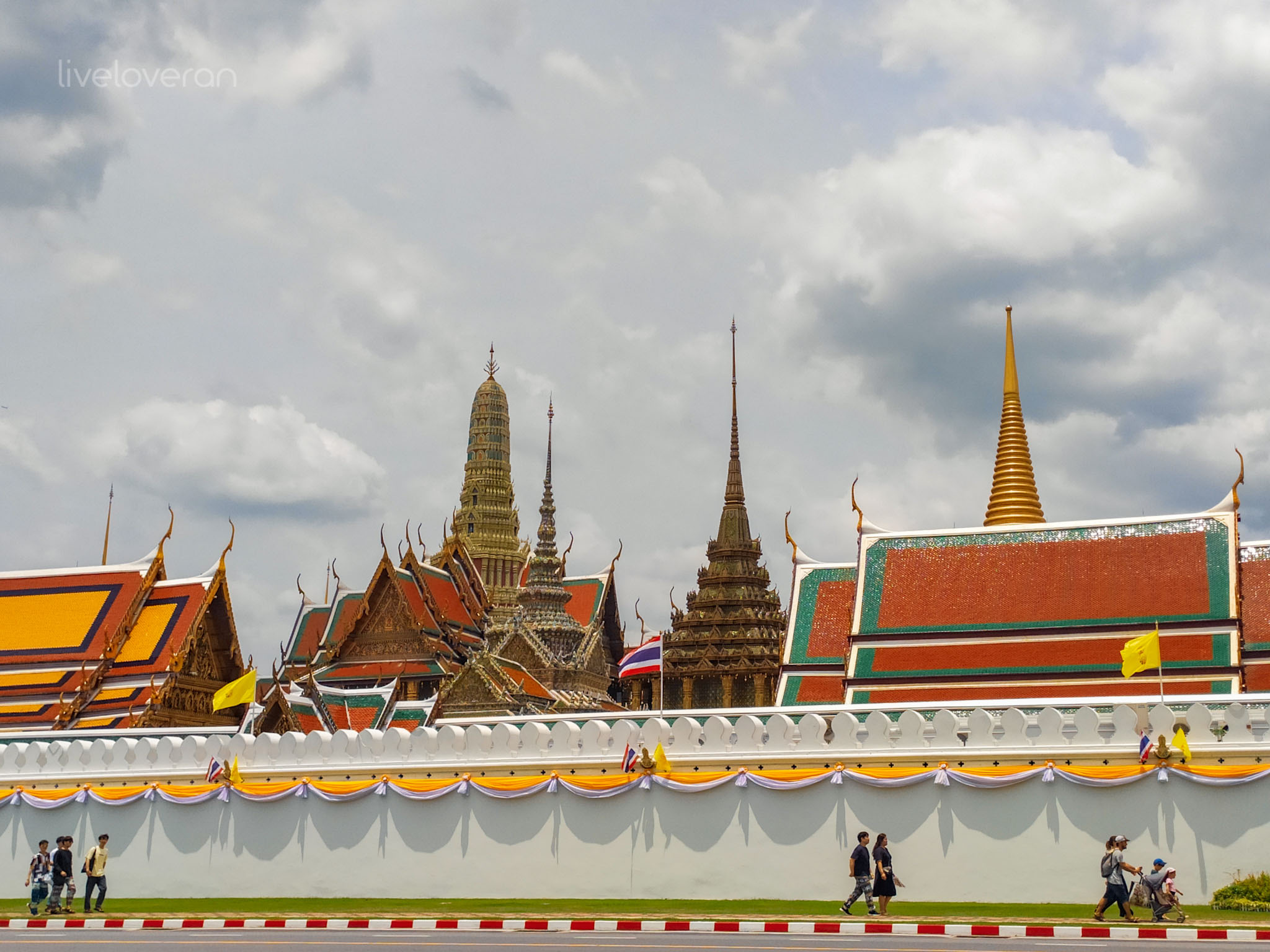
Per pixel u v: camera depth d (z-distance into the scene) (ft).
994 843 135.64
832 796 141.28
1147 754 132.87
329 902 148.46
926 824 138.00
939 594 207.41
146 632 241.55
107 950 101.81
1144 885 120.57
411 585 302.86
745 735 147.02
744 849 143.02
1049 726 137.28
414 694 289.94
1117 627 193.67
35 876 140.46
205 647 242.37
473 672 263.70
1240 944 102.68
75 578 250.98
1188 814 130.52
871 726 142.72
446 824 154.20
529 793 151.02
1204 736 133.28
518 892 150.00
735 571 328.08
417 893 153.58
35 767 177.47
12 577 253.44
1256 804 128.77
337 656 298.97
